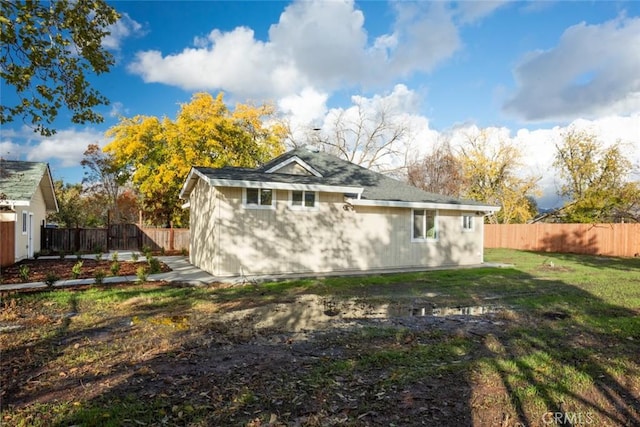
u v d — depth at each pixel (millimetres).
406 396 3758
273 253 12664
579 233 23281
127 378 4145
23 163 18047
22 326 6234
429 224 15727
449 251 16109
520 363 4621
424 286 10820
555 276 12859
